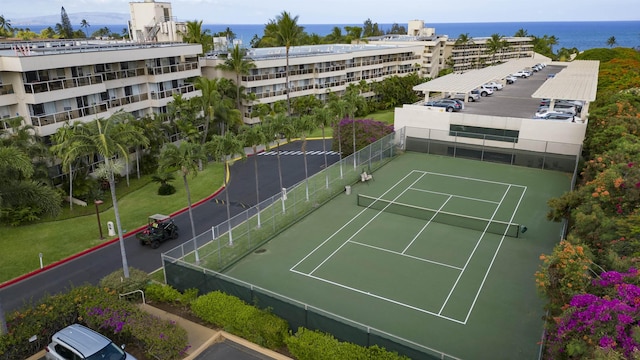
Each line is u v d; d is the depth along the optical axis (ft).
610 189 69.62
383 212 108.88
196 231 107.65
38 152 111.14
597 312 41.34
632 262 52.42
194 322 64.95
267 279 80.07
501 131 146.30
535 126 140.67
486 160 150.41
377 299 73.05
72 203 120.67
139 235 99.09
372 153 141.38
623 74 230.48
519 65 258.78
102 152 68.64
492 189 123.13
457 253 87.76
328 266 84.12
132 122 138.62
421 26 508.12
